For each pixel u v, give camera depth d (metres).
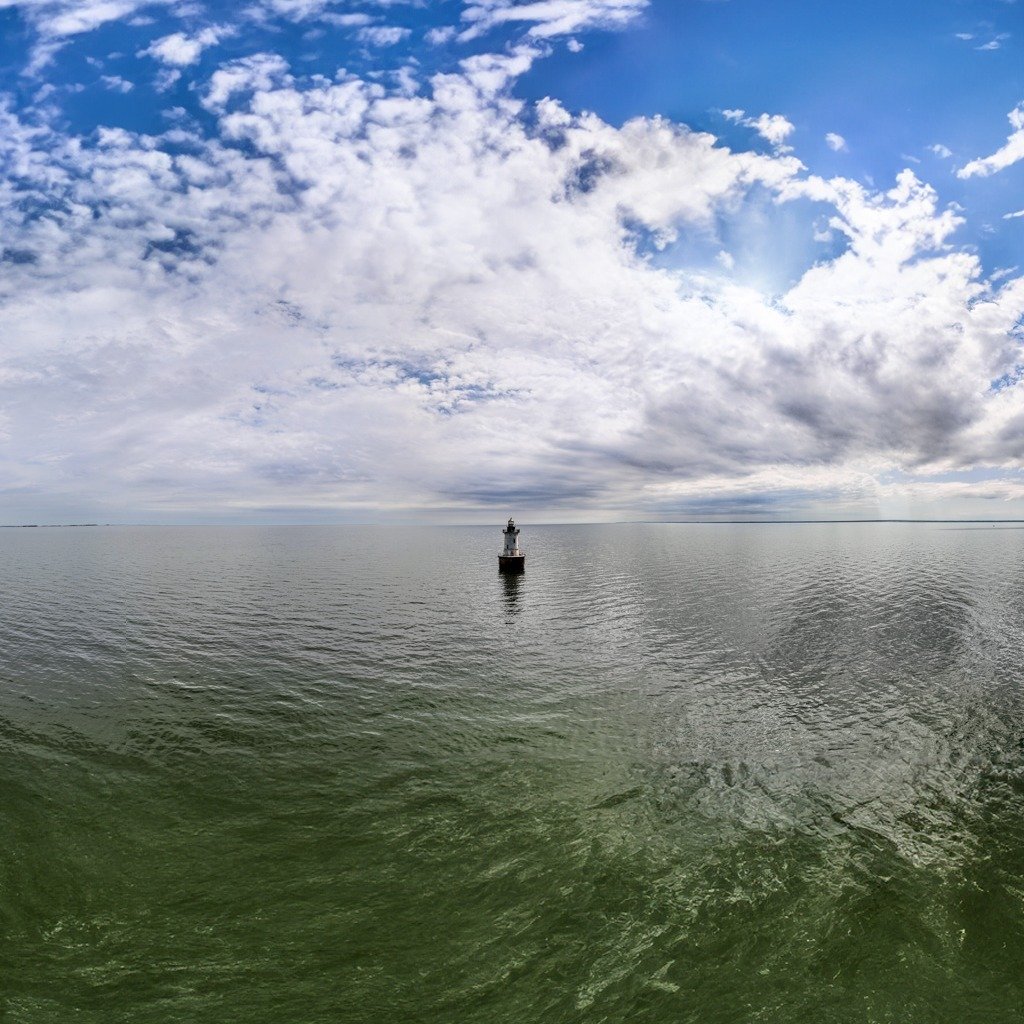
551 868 11.45
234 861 11.53
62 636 30.34
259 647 28.23
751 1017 8.11
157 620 34.81
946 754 16.89
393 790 14.55
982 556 87.19
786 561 78.31
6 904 10.05
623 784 15.02
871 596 45.62
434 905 10.36
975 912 10.15
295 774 15.32
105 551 103.75
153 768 15.52
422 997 8.45
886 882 11.01
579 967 9.02
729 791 14.66
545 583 54.00
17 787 14.16
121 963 8.91
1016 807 13.91
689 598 44.94
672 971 8.95
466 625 34.16
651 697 21.77
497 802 14.03
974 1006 8.25
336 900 10.43
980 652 28.34
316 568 69.06
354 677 23.70
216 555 92.25
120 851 11.76
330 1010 8.21
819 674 24.78
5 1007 8.04
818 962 9.08
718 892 10.76
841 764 16.22
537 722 19.19
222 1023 7.96
